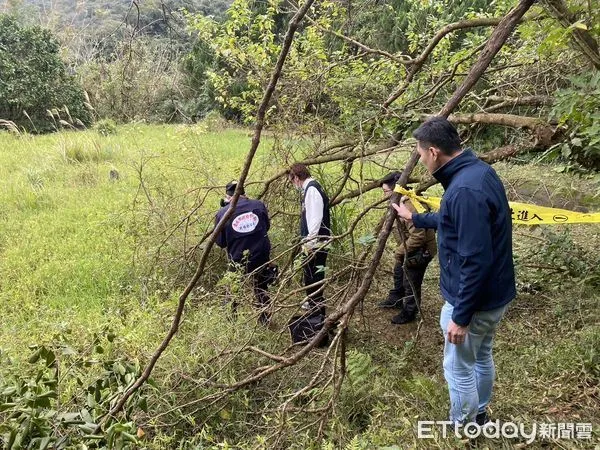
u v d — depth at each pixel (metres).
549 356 3.76
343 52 5.38
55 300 5.04
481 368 2.97
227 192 4.86
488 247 2.53
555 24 3.60
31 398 2.57
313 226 4.56
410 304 4.68
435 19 6.04
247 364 3.68
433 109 4.76
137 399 2.97
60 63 19.12
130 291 5.19
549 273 4.95
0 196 8.59
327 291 4.86
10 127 15.16
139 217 6.69
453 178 2.68
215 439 3.17
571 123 3.84
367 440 2.86
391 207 3.02
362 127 4.70
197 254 5.57
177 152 6.83
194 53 14.87
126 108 14.41
